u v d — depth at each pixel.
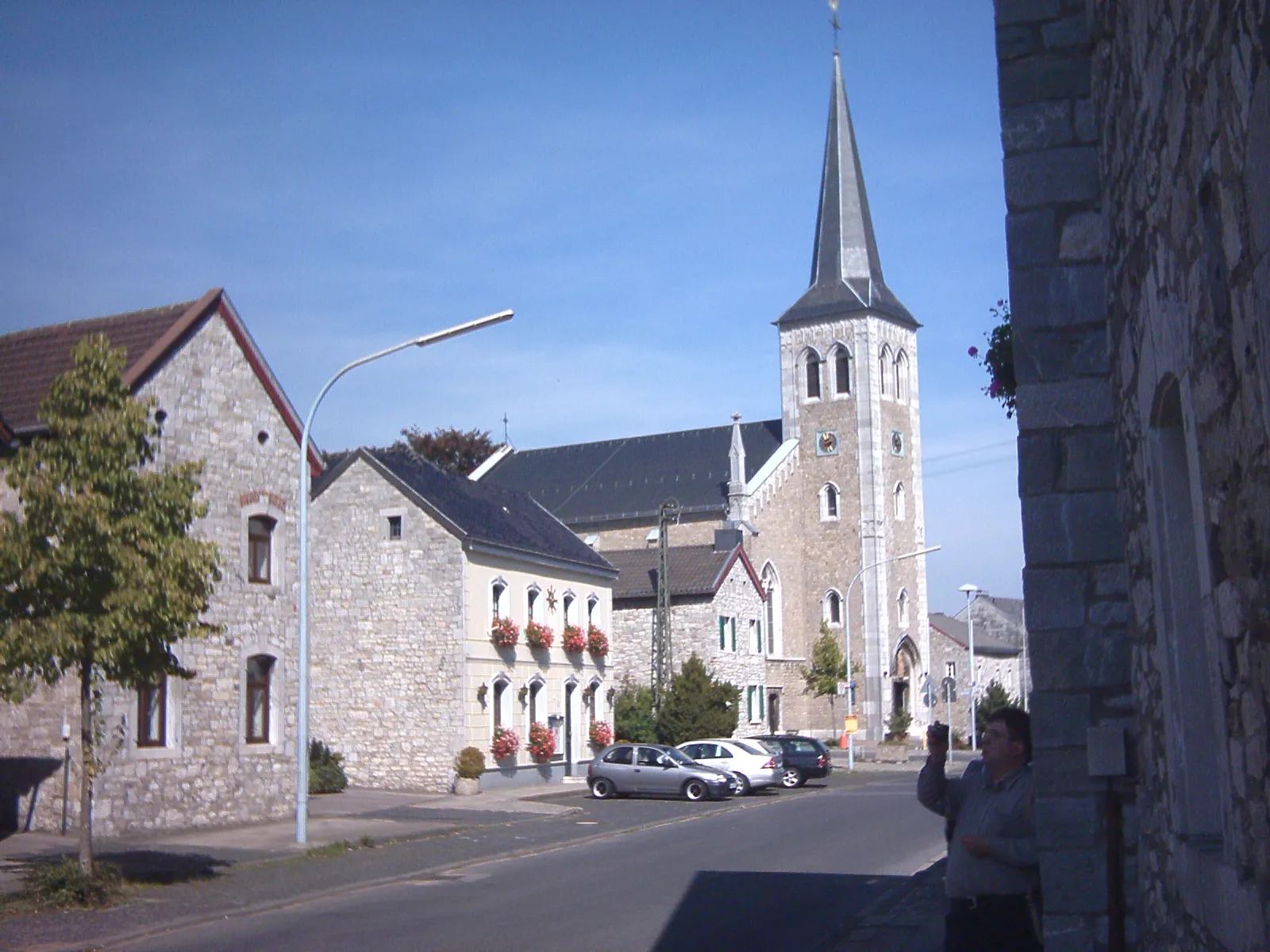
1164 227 5.21
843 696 67.81
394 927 14.84
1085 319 7.71
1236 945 4.43
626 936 14.03
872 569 70.31
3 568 15.49
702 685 48.94
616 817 30.39
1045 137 7.89
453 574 37.66
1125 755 7.18
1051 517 7.64
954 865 7.32
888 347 73.94
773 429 74.69
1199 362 4.51
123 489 16.38
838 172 75.94
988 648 88.69
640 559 58.03
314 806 31.33
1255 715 3.98
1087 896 7.26
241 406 26.98
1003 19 8.06
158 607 16.11
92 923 14.95
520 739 39.88
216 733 25.81
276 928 14.95
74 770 23.16
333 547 39.06
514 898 17.23
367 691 38.12
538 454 78.88
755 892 17.42
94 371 16.69
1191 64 4.45
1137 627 6.88
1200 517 4.66
